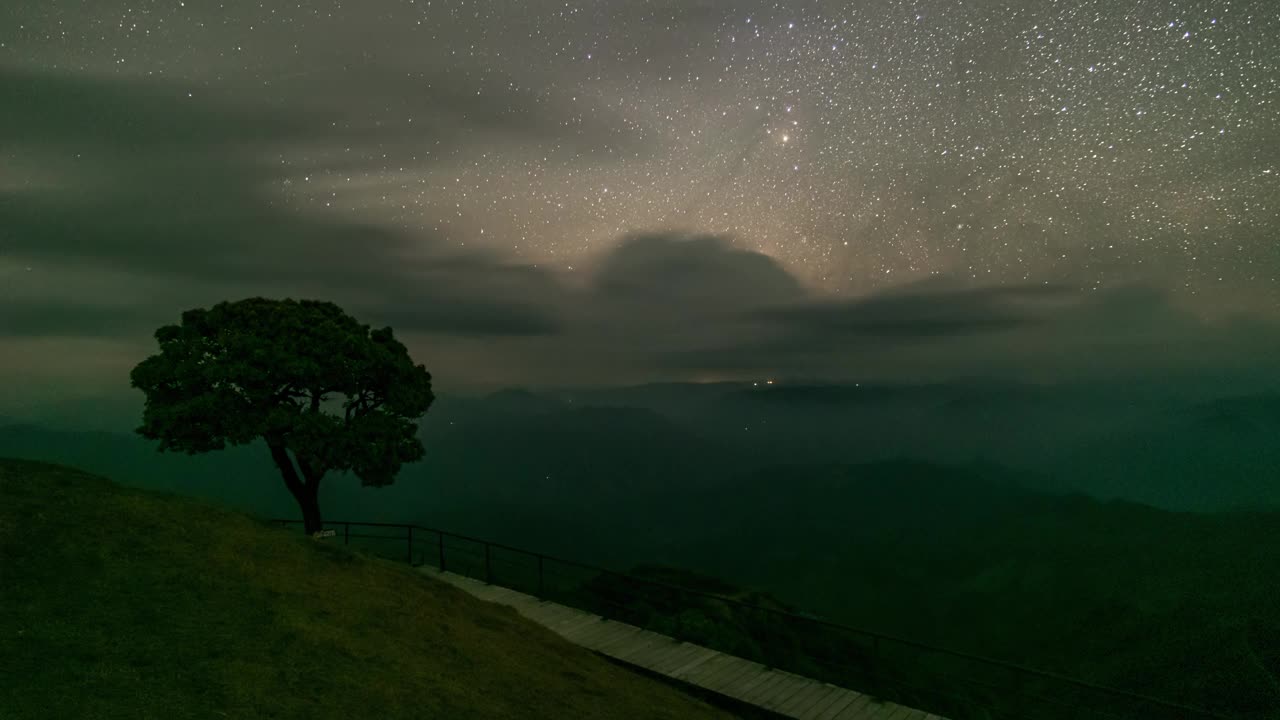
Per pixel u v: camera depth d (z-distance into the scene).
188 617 6.17
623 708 8.09
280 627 6.54
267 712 4.97
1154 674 75.00
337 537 17.28
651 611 15.52
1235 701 65.62
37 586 5.95
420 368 20.11
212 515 9.10
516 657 8.70
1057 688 39.25
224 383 16.30
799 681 11.01
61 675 4.73
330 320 18.19
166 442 16.08
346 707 5.44
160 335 17.38
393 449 17.97
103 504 7.98
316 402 17.64
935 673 17.77
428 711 5.89
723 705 10.33
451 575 16.16
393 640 7.35
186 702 4.80
